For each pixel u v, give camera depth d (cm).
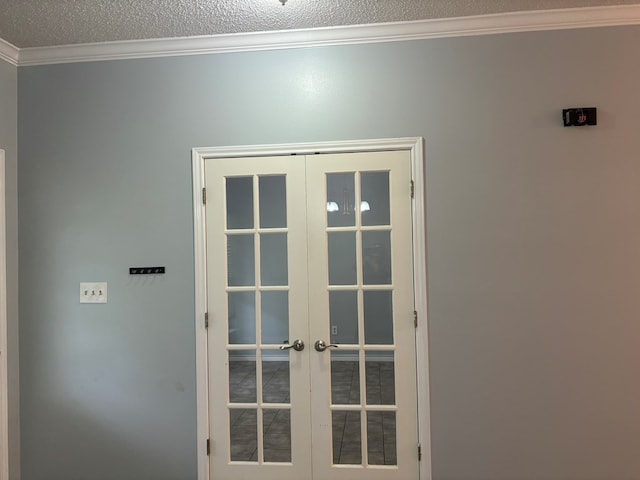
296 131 277
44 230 292
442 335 265
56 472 287
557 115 262
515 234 263
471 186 266
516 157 264
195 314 280
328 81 275
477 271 265
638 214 256
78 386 287
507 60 265
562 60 262
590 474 256
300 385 275
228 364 279
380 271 273
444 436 264
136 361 284
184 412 279
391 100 271
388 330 273
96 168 289
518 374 261
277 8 248
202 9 247
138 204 286
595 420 256
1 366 277
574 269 260
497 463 261
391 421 271
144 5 242
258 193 280
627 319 256
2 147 284
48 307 291
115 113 288
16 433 289
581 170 260
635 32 258
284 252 279
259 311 278
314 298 275
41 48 288
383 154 272
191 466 278
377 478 268
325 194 275
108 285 287
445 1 246
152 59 287
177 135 285
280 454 276
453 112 268
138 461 282
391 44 272
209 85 283
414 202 269
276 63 279
